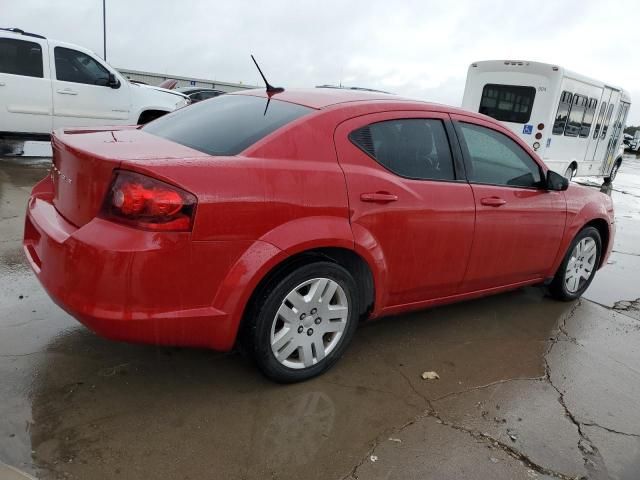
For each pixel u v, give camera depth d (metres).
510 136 3.86
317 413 2.71
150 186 2.27
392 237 3.07
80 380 2.79
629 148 37.94
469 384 3.15
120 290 2.27
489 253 3.68
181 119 3.37
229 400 2.75
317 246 2.72
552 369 3.43
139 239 2.26
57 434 2.38
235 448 2.40
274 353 2.78
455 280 3.56
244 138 2.76
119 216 2.29
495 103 12.17
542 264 4.19
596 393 3.19
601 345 3.89
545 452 2.59
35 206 2.92
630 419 2.95
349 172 2.88
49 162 9.05
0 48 7.82
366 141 3.02
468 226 3.45
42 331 3.22
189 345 2.53
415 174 3.23
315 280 2.81
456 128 3.51
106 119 8.91
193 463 2.29
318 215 2.74
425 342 3.63
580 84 12.26
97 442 2.35
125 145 2.65
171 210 2.29
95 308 2.28
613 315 4.52
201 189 2.36
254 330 2.67
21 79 7.98
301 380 2.95
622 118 15.70
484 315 4.21
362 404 2.83
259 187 2.53
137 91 9.29
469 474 2.39
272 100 3.20
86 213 2.44
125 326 2.30
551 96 11.34
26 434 2.35
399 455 2.47
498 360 3.48
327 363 3.02
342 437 2.55
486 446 2.59
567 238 4.29
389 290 3.21
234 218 2.45
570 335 4.00
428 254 3.29
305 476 2.28
